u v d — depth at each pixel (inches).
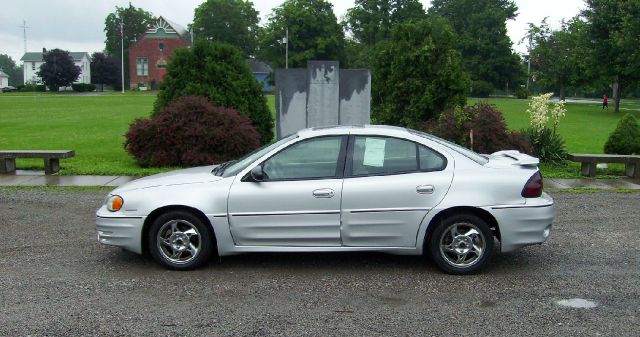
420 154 237.3
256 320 189.0
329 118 583.2
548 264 251.6
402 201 230.8
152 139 521.0
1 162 502.3
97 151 655.8
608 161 493.0
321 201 231.3
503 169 236.2
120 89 4205.2
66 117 1215.6
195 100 528.7
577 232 308.2
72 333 178.1
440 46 585.3
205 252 239.1
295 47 3159.5
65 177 482.3
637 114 1660.9
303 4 3137.3
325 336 176.2
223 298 209.3
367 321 188.2
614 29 1659.7
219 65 581.6
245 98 585.6
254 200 232.7
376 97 614.2
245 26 3843.5
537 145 550.6
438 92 569.9
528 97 3280.0
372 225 232.2
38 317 190.5
